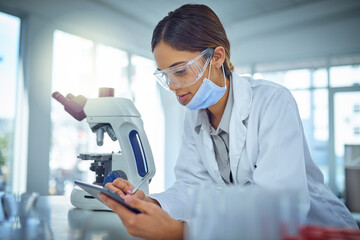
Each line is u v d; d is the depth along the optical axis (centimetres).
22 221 89
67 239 74
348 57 589
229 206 50
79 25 447
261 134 100
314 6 479
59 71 439
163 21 102
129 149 136
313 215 108
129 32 524
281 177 89
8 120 388
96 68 497
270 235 49
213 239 51
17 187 387
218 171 120
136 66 576
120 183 104
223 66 112
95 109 138
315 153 604
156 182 600
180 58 99
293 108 100
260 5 483
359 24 511
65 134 443
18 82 396
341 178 574
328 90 598
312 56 618
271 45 605
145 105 596
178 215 99
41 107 402
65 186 441
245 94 110
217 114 122
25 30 398
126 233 82
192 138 135
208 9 107
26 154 384
